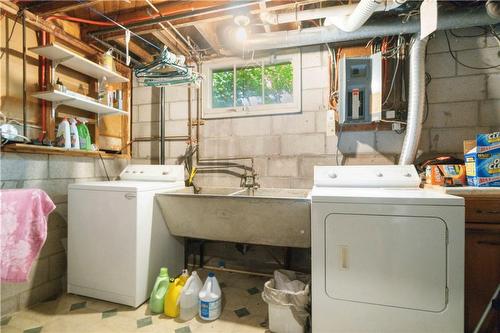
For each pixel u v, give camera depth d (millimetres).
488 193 1436
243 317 1735
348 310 1382
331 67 2281
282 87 2557
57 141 2018
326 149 2338
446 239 1269
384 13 1993
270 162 2484
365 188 1821
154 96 2840
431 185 1719
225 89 2719
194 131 2711
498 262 1458
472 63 2045
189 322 1668
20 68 1925
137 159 2865
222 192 2533
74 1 1905
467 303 1497
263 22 2117
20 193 1347
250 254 2482
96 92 2510
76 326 1611
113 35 2354
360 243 1369
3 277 1291
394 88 2113
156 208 2020
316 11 1902
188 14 1982
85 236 1938
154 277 1988
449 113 2088
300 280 1818
